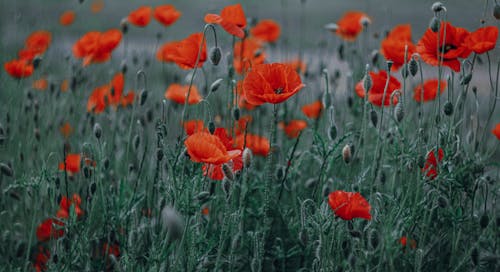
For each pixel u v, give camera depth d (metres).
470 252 1.33
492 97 1.50
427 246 1.42
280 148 1.58
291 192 1.53
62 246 1.38
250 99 1.32
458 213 1.37
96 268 1.42
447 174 1.34
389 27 1.92
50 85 1.75
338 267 1.34
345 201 1.23
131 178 1.56
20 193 1.56
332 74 1.93
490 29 1.37
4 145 1.57
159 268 1.30
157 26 3.28
